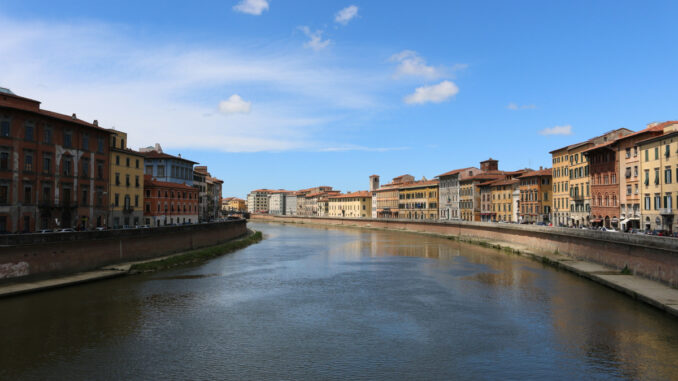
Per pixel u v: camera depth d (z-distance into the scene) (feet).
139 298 134.00
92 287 146.61
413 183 605.31
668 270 132.16
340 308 125.59
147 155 349.20
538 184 354.33
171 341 96.94
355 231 496.64
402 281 166.20
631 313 115.75
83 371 80.79
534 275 174.91
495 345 95.14
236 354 89.92
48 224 209.15
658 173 200.54
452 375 80.33
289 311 122.21
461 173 483.92
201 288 150.51
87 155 231.71
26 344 93.20
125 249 185.98
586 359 86.94
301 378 78.89
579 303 127.44
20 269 138.41
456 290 148.87
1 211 185.68
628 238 156.46
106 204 245.24
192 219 349.82
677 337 97.81
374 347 94.27
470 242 328.70
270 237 398.21
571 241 206.59
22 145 194.80
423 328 107.04
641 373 80.38
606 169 254.06
